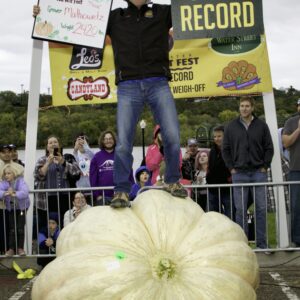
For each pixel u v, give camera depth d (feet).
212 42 26.73
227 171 26.40
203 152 28.55
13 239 24.72
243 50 26.73
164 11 16.01
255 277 13.70
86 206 24.12
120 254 12.53
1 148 24.82
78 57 27.12
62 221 25.31
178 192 14.98
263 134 24.57
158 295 12.12
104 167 25.86
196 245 13.21
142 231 13.33
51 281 12.71
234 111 52.16
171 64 26.84
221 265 13.07
